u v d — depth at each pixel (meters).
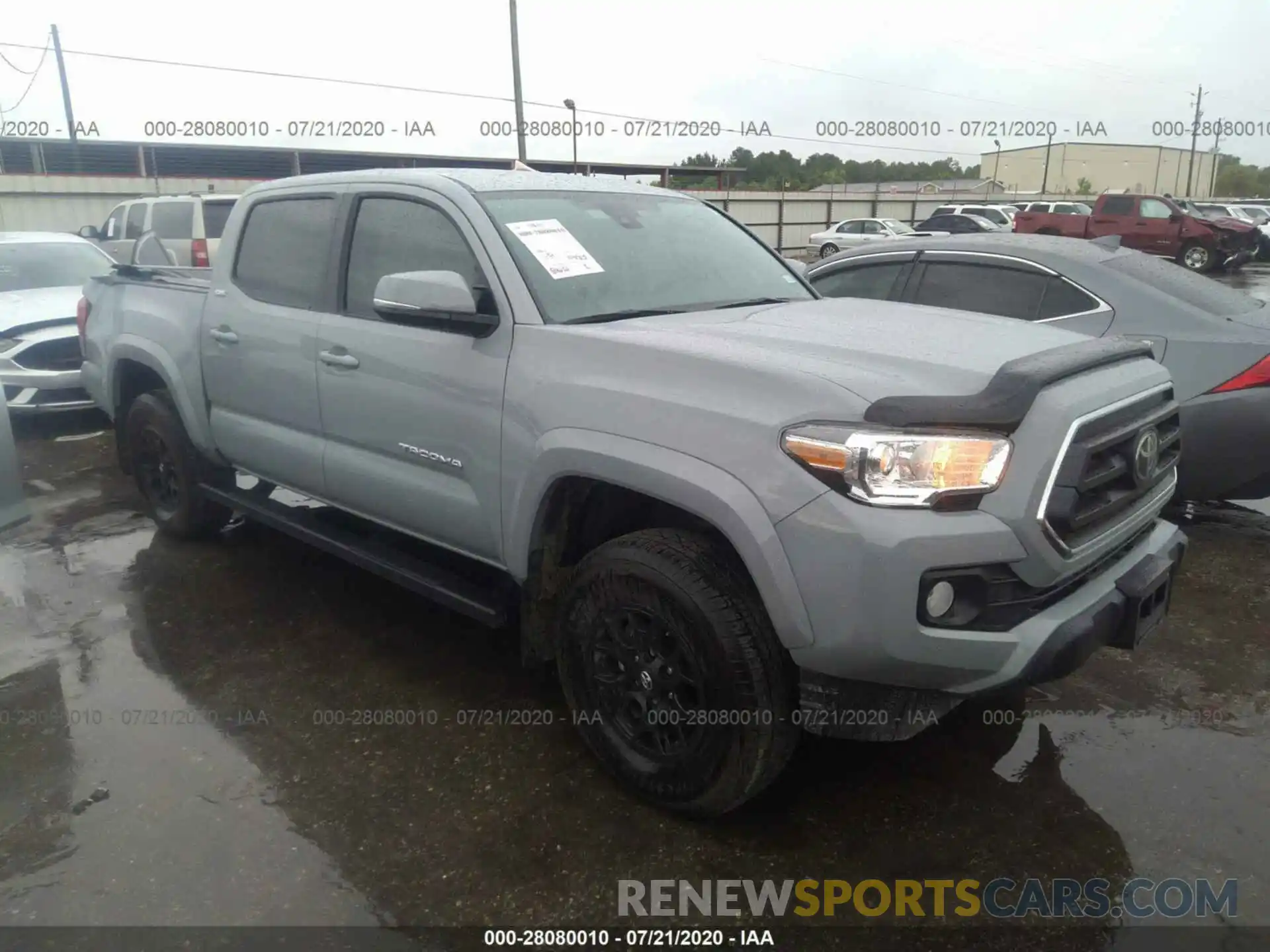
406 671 3.81
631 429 2.69
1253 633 4.04
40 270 8.74
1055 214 26.44
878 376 2.51
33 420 8.35
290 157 30.95
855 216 42.00
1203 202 39.66
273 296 4.11
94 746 3.27
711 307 3.47
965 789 3.01
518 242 3.26
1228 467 4.66
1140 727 3.35
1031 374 2.45
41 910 2.51
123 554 5.08
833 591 2.34
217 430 4.55
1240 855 2.69
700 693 2.66
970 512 2.35
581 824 2.86
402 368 3.40
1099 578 2.71
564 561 3.14
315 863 2.69
